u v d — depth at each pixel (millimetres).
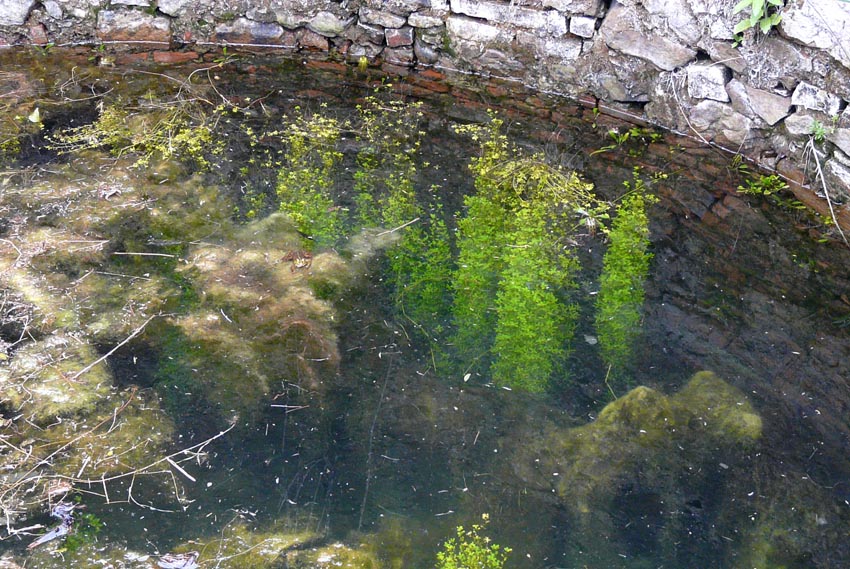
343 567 2645
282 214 4230
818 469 3023
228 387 3279
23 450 3006
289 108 5215
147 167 4582
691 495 2924
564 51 5352
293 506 2846
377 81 5605
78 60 5648
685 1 4754
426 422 3160
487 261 3969
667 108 5102
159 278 3807
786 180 4676
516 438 3107
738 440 3121
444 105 5328
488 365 3400
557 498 2898
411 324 3592
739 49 4664
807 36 4344
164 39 5914
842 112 4324
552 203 4395
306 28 5867
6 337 3459
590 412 3217
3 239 3980
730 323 3648
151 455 3012
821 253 4086
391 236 4105
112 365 3363
